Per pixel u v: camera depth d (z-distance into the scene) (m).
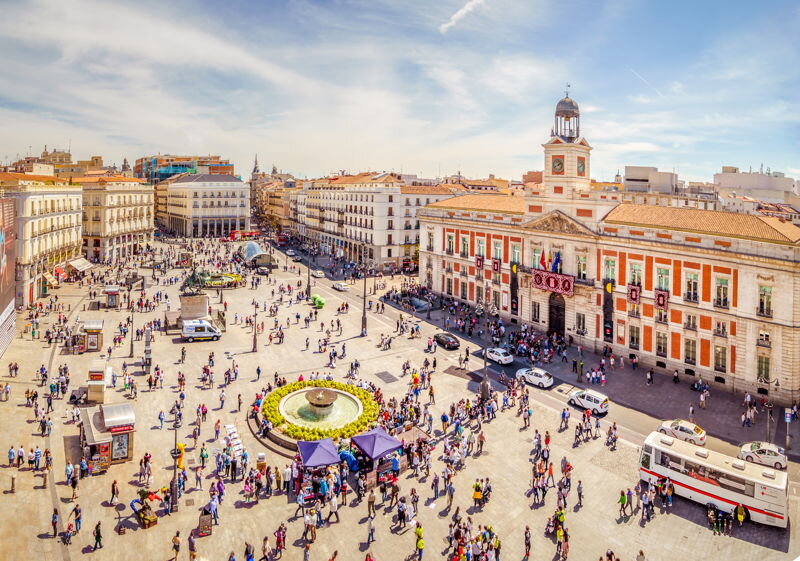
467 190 148.00
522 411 50.09
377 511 35.00
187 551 30.56
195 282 100.94
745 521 33.81
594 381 56.91
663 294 58.12
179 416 46.03
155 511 34.16
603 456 42.22
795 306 48.38
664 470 37.00
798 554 30.92
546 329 73.06
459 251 89.12
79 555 29.73
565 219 68.88
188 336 69.69
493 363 63.56
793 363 48.88
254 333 66.94
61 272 101.06
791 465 40.38
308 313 86.44
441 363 63.59
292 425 44.25
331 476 36.81
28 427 43.78
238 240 182.62
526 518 34.47
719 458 35.78
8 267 62.62
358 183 141.50
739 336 52.38
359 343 70.69
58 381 51.00
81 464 37.28
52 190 97.75
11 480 36.00
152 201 158.38
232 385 55.41
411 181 179.38
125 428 39.31
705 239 54.66
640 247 60.44
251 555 28.89
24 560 28.91
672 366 58.28
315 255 155.12
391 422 46.09
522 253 76.44
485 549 30.33
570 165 68.94
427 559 30.42
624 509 34.56
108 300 85.62
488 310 82.44
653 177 107.31
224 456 38.84
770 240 49.62
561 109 69.94
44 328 73.00
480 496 35.31
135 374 57.44
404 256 131.38
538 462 41.22
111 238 134.50
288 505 35.53
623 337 63.16
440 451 42.88
